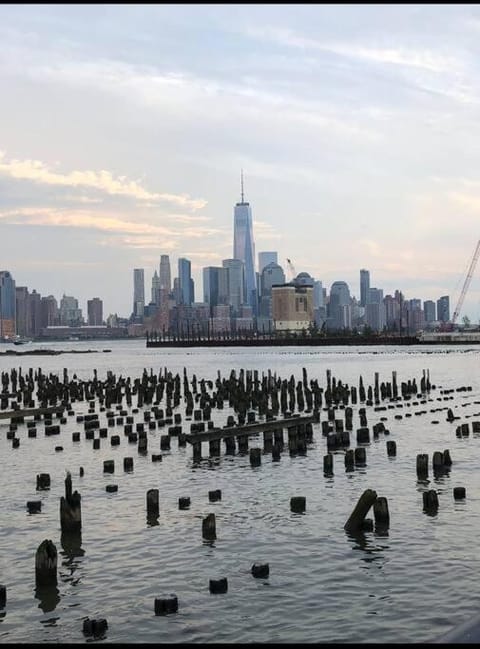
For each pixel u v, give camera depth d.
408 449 39.19
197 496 28.52
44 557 18.28
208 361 175.00
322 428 45.50
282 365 145.12
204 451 40.16
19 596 17.62
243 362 163.50
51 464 36.94
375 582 17.94
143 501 27.64
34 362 198.38
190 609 16.55
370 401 64.50
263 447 41.16
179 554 20.67
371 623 15.44
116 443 43.09
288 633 15.07
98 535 22.83
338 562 19.56
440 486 29.05
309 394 62.97
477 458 35.44
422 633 14.84
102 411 63.81
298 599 16.95
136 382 80.50
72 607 16.88
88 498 28.44
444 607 16.23
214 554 20.58
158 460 36.91
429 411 58.09
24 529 23.86
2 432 50.78
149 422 50.66
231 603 16.83
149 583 18.34
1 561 20.41
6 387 86.00
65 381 82.38
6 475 34.03
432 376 103.06
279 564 19.55
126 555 20.69
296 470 33.81
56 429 48.69
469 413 56.62
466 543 20.94
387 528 22.78
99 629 15.41
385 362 150.50
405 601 16.64
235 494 28.72
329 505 26.30
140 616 16.25
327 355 199.50
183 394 80.06
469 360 153.88
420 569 18.80
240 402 58.25
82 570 19.45
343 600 16.81
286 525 23.55
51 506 27.17
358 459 35.25
